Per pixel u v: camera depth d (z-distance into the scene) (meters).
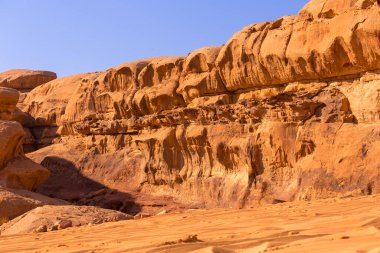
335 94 25.34
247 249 6.02
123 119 42.44
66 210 21.75
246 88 31.44
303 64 26.17
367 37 22.48
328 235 6.25
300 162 25.55
